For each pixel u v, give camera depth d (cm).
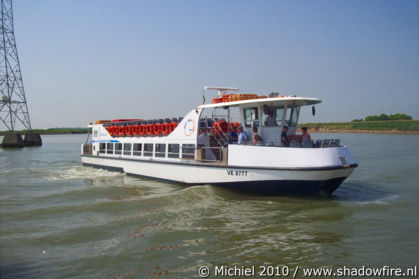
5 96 5525
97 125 2264
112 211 1173
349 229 945
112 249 838
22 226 1027
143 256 795
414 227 955
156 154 1714
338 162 1159
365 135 7712
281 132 1324
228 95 1410
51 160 3142
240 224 995
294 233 918
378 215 1066
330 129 10081
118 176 1925
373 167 2233
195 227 979
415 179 1745
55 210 1203
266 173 1202
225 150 1336
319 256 778
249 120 1391
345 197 1315
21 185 1725
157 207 1199
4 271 730
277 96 1324
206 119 1491
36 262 773
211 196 1296
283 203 1204
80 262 769
